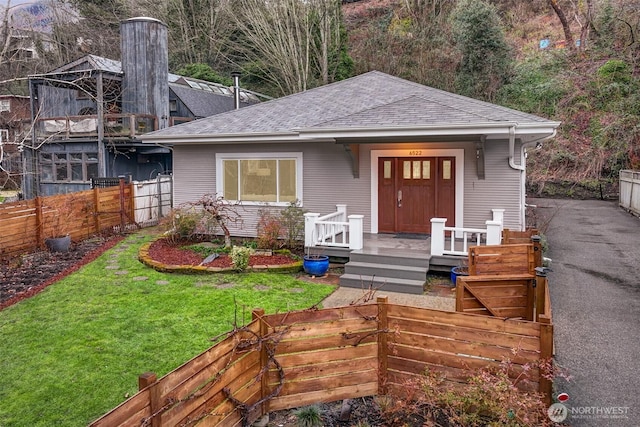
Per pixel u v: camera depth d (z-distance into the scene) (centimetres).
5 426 432
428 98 1112
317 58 2716
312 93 1412
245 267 953
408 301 786
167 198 1681
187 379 350
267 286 866
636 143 2259
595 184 2327
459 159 1081
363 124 994
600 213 1862
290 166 1214
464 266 888
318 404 463
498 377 417
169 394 331
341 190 1183
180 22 3089
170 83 2295
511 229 1048
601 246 1252
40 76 1655
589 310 748
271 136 1145
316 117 1195
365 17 3234
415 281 858
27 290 855
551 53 2658
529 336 423
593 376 523
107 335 637
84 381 512
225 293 816
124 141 1920
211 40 3080
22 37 1877
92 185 1658
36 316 718
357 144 1146
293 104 1343
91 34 2925
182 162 1316
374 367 478
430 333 457
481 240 1066
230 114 1363
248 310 728
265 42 2738
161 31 2119
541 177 2439
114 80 2050
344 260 1020
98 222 1360
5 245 1063
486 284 605
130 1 3014
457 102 1145
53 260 1075
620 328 669
